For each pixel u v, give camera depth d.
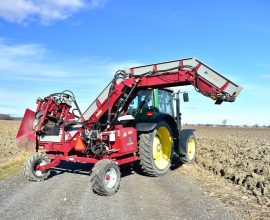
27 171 7.84
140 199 6.41
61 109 8.12
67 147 7.88
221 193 6.84
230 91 8.07
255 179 7.71
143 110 8.82
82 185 7.58
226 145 17.45
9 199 6.38
